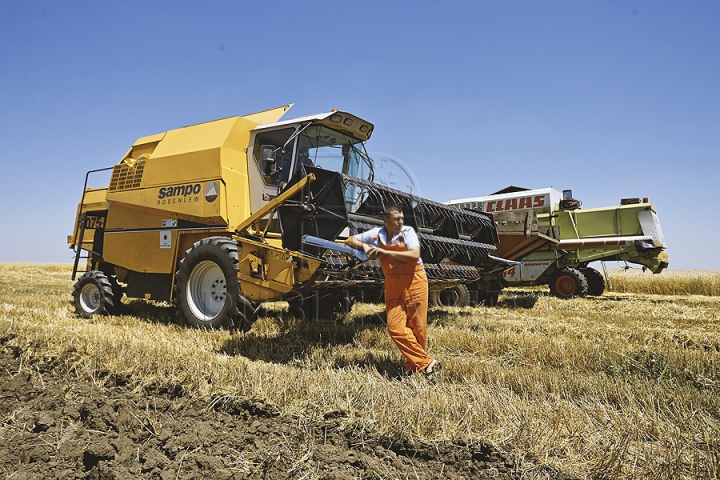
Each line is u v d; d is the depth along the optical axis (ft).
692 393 11.50
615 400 11.50
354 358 15.61
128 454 9.14
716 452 8.13
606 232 42.22
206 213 22.39
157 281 24.91
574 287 40.65
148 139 27.17
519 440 8.87
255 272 18.39
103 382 13.29
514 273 43.65
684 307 33.06
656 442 8.94
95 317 25.82
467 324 23.66
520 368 14.33
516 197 45.60
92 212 29.37
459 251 21.49
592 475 7.93
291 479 8.20
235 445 9.47
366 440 9.39
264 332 20.40
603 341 19.25
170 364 13.65
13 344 16.49
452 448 8.94
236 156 23.11
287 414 10.62
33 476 8.64
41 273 85.87
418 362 13.07
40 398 12.37
